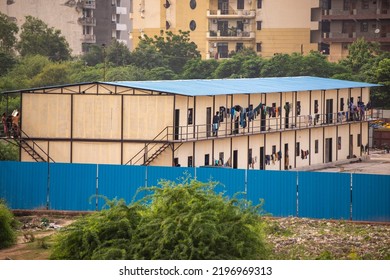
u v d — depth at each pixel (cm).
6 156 13312
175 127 12850
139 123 12888
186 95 12719
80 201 10562
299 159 15975
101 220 6994
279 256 7919
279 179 10225
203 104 13512
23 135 13200
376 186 10050
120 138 12938
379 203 10050
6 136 13200
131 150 12900
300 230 9356
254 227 7062
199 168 10319
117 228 6950
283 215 10225
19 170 10669
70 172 10569
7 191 10688
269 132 14975
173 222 6794
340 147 17300
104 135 13000
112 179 10488
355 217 10119
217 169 10294
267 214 9769
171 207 6988
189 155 13138
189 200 6975
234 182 10269
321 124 16588
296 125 15850
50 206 10606
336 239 8825
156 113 12838
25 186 10662
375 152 19438
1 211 8769
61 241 7025
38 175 10638
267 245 7369
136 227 6975
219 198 7081
